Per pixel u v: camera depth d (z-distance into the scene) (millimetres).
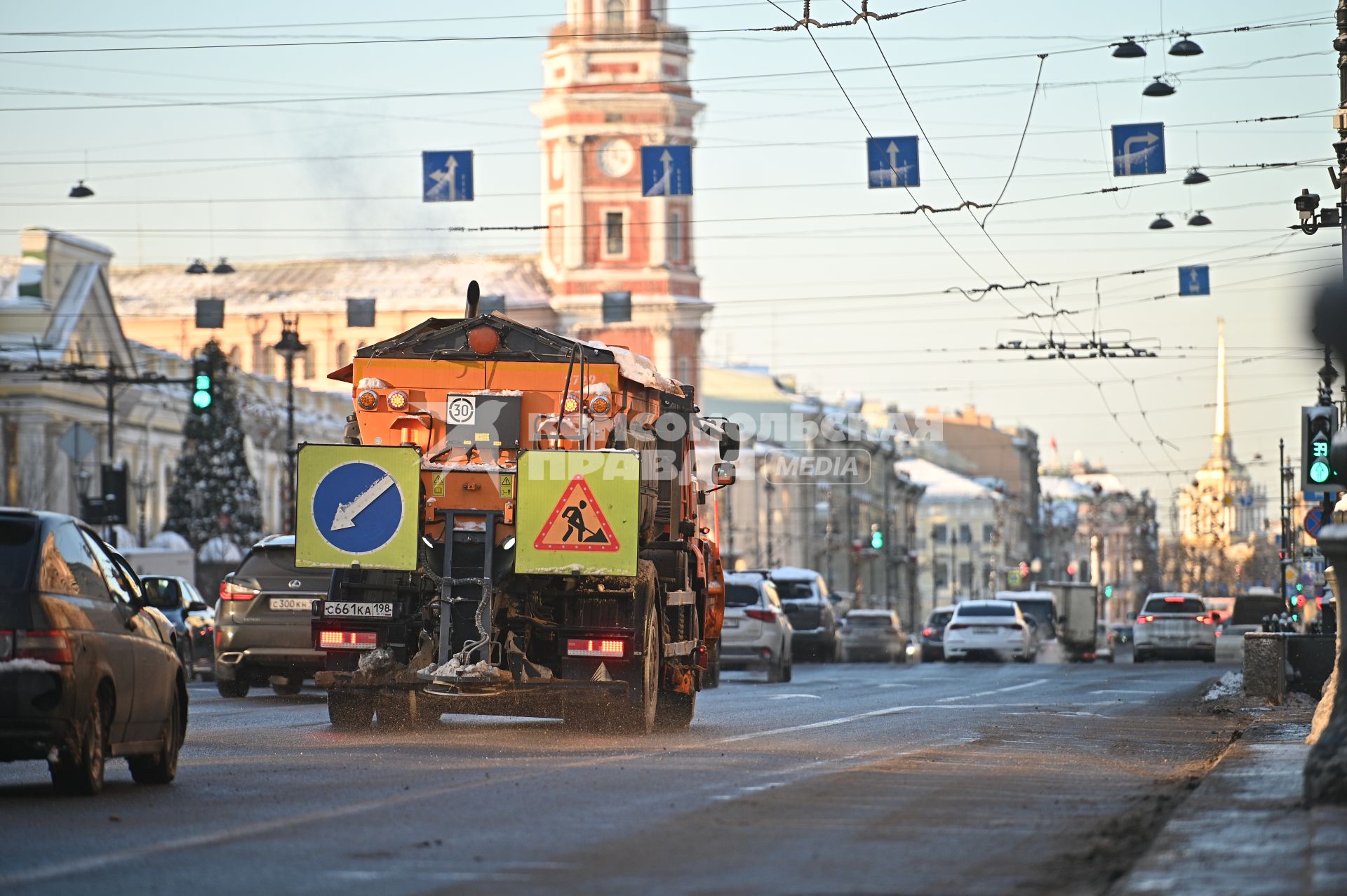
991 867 18641
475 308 38750
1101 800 24781
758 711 48219
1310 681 51250
